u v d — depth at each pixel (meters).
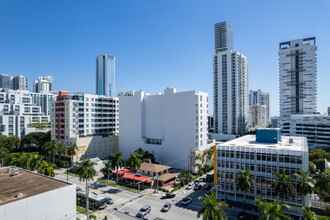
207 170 87.12
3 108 156.62
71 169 89.62
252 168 51.47
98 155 108.88
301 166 45.94
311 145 137.25
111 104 127.00
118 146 113.69
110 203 55.00
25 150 131.75
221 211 34.72
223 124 183.38
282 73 177.62
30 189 34.72
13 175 42.41
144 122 105.75
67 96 113.75
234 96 178.88
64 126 106.94
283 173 43.38
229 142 62.50
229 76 180.25
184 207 52.91
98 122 118.69
